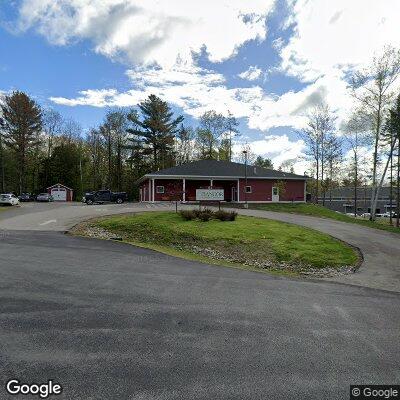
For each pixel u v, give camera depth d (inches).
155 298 259.3
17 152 2080.5
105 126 2362.2
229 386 144.9
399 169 1306.6
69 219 799.7
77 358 163.2
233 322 218.4
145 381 146.0
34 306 228.7
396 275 434.3
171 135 2199.8
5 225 701.9
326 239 658.8
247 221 810.8
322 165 1823.3
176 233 647.8
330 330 213.6
